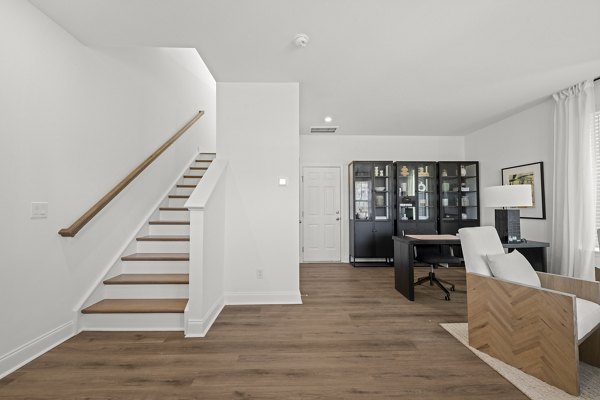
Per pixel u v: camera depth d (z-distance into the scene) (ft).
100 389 5.31
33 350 6.35
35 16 6.42
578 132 10.75
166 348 6.86
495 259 6.93
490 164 16.35
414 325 8.32
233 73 9.80
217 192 9.21
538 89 11.30
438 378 5.70
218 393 5.22
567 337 5.22
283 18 6.91
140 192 10.71
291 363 6.24
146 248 10.20
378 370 5.98
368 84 10.80
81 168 7.85
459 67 9.47
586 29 7.41
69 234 7.08
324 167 18.75
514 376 5.73
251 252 10.27
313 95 11.87
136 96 10.59
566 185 11.12
